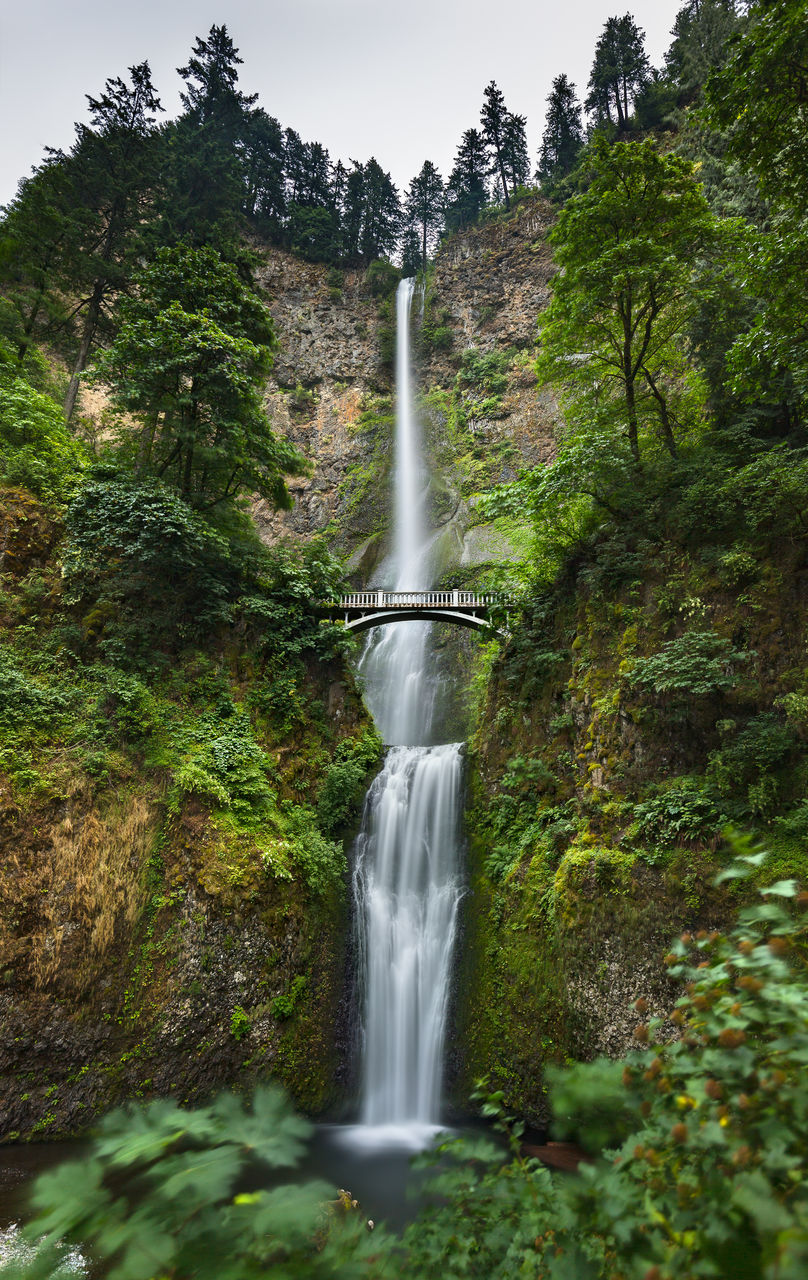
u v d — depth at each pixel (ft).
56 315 90.63
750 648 46.26
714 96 40.93
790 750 41.98
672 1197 5.35
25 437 69.51
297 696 67.21
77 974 44.68
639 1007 7.16
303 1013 52.26
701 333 64.75
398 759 71.46
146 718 56.03
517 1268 5.98
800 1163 4.73
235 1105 5.53
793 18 36.04
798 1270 4.05
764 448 55.72
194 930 48.60
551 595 65.41
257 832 55.01
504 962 51.49
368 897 62.03
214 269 74.33
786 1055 5.51
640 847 45.27
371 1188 37.63
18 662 53.88
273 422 175.83
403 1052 54.70
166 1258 4.49
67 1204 4.63
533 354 171.63
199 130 148.77
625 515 59.31
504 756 63.77
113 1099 43.75
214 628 66.69
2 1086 41.98
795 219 43.06
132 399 67.46
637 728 49.98
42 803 47.57
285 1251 4.91
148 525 59.31
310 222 214.90
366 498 163.84
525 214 194.49
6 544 58.18
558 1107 6.76
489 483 154.51
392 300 202.49
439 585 133.28
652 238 60.39
